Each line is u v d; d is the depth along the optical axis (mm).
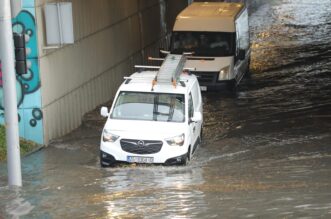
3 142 28297
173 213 18531
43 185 22719
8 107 20703
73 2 33219
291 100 39188
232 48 42281
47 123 30094
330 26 64562
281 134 31453
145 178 23562
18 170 21125
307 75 46094
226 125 33688
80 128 33312
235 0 74562
